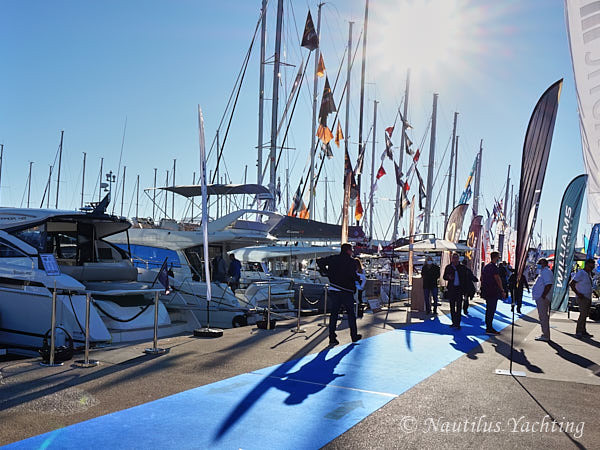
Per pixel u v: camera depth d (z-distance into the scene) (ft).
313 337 36.42
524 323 53.47
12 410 17.88
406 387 22.74
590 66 31.01
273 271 75.46
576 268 90.79
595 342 39.37
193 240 53.98
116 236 56.75
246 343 32.73
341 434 16.40
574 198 52.70
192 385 21.90
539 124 30.55
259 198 67.56
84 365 24.93
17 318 34.86
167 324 39.99
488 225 110.63
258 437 15.96
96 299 38.11
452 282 45.34
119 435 15.81
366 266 96.48
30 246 35.42
